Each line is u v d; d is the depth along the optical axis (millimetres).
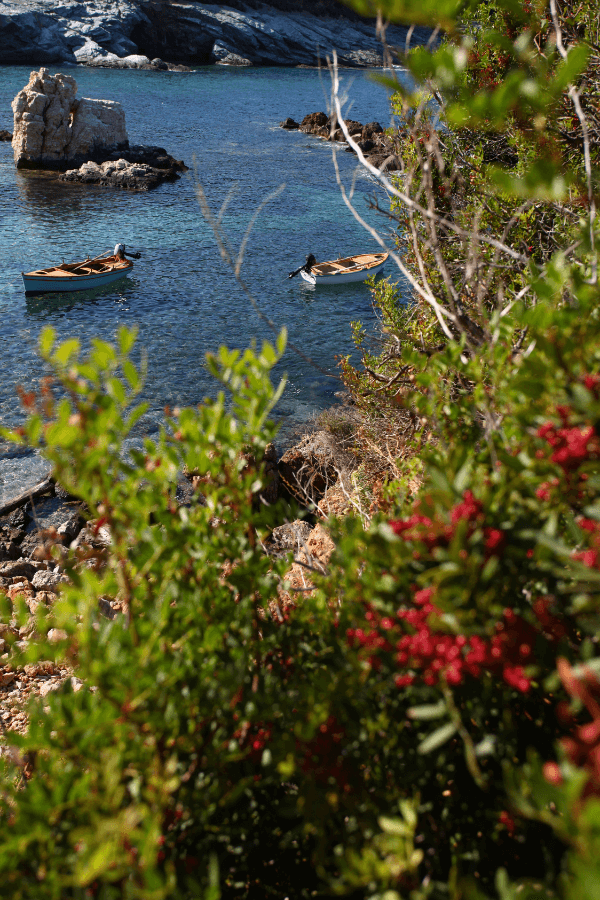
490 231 4238
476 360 2234
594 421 1703
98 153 40250
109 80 70625
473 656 1608
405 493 2740
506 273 3855
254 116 58094
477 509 1724
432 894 1593
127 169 37594
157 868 1830
